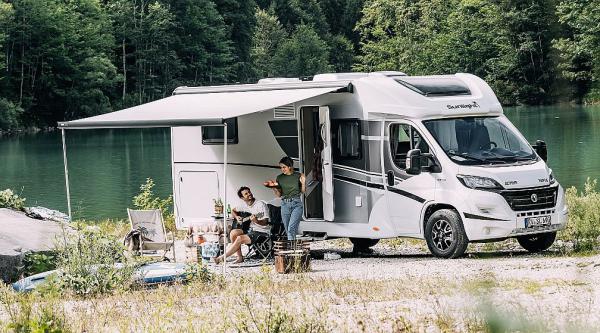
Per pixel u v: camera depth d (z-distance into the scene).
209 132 18.50
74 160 54.06
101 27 102.75
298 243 15.04
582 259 13.68
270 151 17.61
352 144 16.62
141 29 107.12
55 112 96.19
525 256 15.27
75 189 38.69
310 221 17.17
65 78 94.50
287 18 141.62
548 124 62.59
